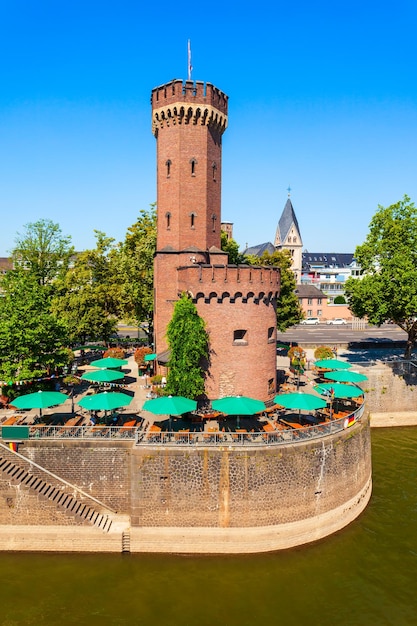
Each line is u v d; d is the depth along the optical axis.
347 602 20.70
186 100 35.31
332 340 66.31
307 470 25.14
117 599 20.78
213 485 24.31
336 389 30.80
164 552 24.36
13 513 24.64
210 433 24.94
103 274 62.53
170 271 36.47
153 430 27.31
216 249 37.44
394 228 47.22
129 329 84.06
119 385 35.38
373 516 27.98
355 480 27.72
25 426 24.94
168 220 37.44
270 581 22.16
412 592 21.39
